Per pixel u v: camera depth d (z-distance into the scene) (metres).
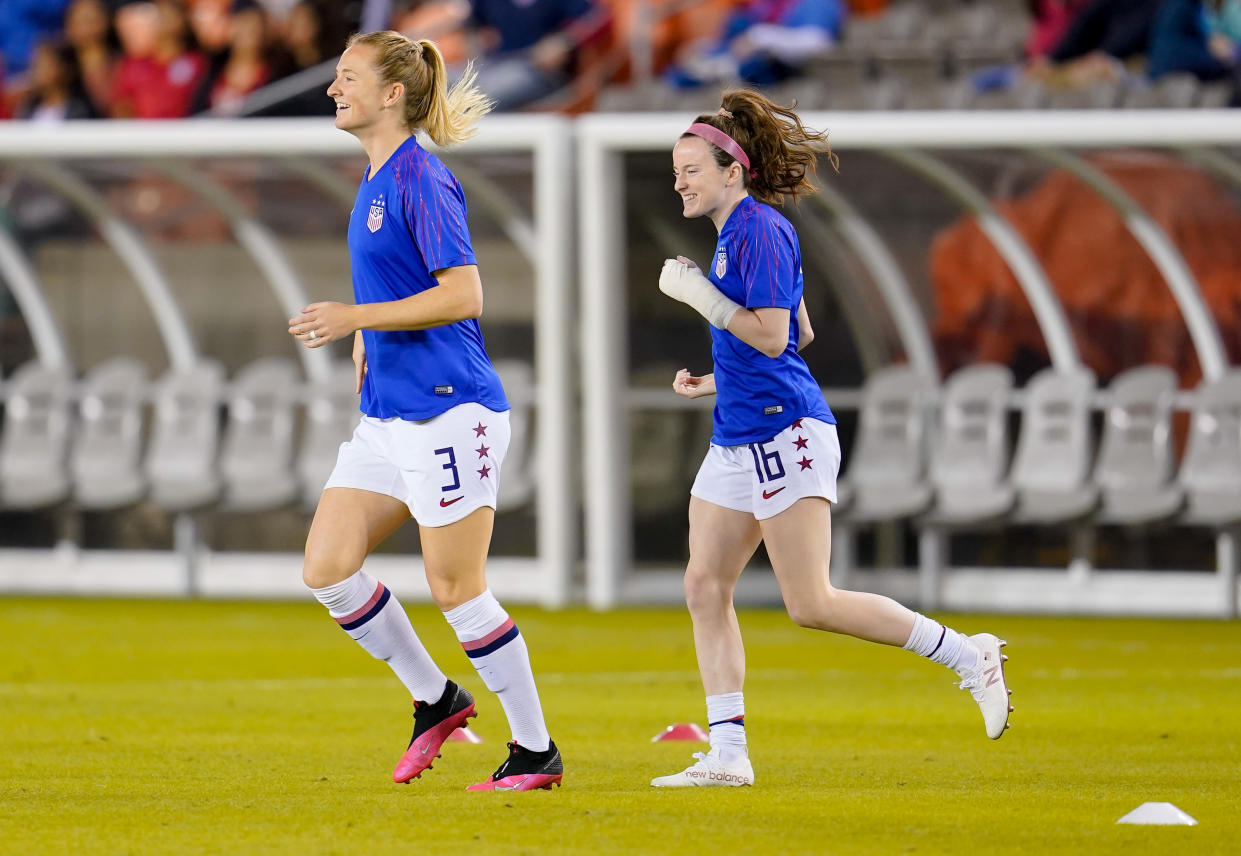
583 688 29.33
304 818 16.48
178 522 51.88
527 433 49.03
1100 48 49.66
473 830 15.77
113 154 47.88
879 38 52.59
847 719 25.41
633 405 48.34
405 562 50.72
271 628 40.75
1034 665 33.28
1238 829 16.02
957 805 17.42
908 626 18.67
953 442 46.47
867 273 47.84
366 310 17.27
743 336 17.84
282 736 23.27
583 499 48.59
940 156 45.09
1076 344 47.00
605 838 15.34
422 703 18.67
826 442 18.31
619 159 46.53
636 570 48.22
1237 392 43.84
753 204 18.30
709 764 18.69
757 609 47.38
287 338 52.00
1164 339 46.16
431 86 18.17
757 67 51.34
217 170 49.12
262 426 50.62
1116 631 40.56
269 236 50.81
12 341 53.22
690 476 48.09
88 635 38.91
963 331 47.47
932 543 47.00
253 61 55.59
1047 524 44.84
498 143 46.06
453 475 17.69
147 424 53.84
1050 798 17.97
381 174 17.98
